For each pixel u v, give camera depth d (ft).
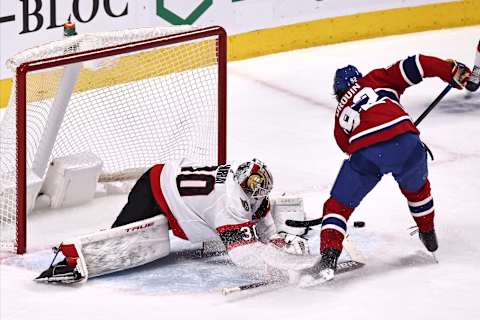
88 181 61.26
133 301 48.11
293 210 54.65
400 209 59.98
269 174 50.03
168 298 48.37
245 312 46.44
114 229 50.78
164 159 63.62
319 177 66.90
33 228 58.23
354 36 98.22
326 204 49.93
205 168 51.44
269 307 46.93
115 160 64.23
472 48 95.20
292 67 91.86
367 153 49.26
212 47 65.82
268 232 52.70
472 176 65.67
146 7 86.38
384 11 98.78
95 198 63.05
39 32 81.76
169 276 51.24
